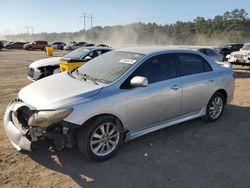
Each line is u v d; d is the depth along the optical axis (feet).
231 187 12.16
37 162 13.78
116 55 17.33
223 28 385.91
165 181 12.48
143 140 16.58
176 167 13.66
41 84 15.26
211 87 19.07
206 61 19.31
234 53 57.00
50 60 34.45
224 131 18.43
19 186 11.85
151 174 13.01
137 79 14.16
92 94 13.55
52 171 13.04
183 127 18.88
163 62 16.60
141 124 15.48
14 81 37.35
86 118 13.01
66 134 12.77
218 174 13.15
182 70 17.49
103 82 14.69
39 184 12.03
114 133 14.30
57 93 13.62
